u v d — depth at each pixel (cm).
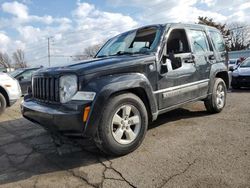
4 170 366
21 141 493
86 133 347
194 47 529
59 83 368
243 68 1087
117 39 544
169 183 301
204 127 497
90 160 379
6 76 790
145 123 406
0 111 766
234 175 309
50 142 475
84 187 306
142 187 296
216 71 577
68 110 348
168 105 457
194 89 514
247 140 416
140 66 408
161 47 448
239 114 581
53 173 347
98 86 355
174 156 372
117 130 377
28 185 320
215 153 373
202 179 304
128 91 400
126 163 360
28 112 411
